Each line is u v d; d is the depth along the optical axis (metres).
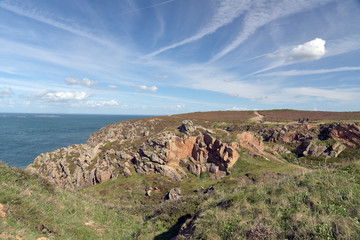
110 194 37.66
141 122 95.50
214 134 46.56
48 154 56.59
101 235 12.73
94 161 51.59
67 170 50.22
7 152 77.19
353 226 5.89
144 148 47.31
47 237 9.44
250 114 98.56
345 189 8.04
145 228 14.25
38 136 124.12
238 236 6.84
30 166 54.38
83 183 47.22
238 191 11.09
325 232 5.80
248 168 38.06
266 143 50.28
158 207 17.94
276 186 10.23
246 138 46.81
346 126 40.81
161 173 41.97
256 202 9.11
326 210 7.00
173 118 97.50
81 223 13.04
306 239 5.82
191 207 15.47
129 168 45.44
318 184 8.91
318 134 45.16
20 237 8.20
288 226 6.67
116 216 16.61
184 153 46.59
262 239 6.37
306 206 7.59
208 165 42.12
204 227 8.22
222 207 9.83
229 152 40.88
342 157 36.62
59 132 148.50
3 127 175.12
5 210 9.34
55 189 15.95
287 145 47.28
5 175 13.30
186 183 38.81
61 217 12.29
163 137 48.53
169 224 14.20
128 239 13.12
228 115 99.88
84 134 140.00
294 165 37.94
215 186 30.05
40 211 10.98
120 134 89.06
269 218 7.32
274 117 81.44
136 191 37.09
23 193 12.01
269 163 39.31
